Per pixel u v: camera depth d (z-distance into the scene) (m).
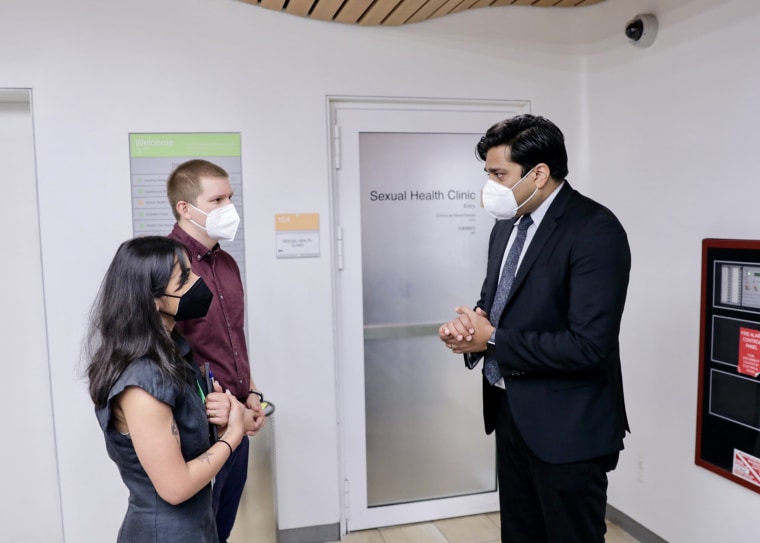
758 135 1.92
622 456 2.68
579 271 1.51
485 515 2.94
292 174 2.55
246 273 2.54
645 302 2.51
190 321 1.80
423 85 2.67
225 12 2.43
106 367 1.19
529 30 2.77
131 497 1.25
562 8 2.80
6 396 2.56
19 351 2.56
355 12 2.42
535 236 1.62
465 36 2.70
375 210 2.75
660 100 2.37
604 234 1.51
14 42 2.26
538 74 2.81
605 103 2.72
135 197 2.40
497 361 1.59
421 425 2.88
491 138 1.61
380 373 2.81
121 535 1.24
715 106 2.10
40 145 2.31
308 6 2.39
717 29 2.07
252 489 2.37
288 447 2.62
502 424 1.80
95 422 2.42
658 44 2.36
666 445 2.40
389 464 2.85
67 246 2.36
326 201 2.59
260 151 2.51
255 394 2.06
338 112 2.66
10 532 2.61
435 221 2.83
